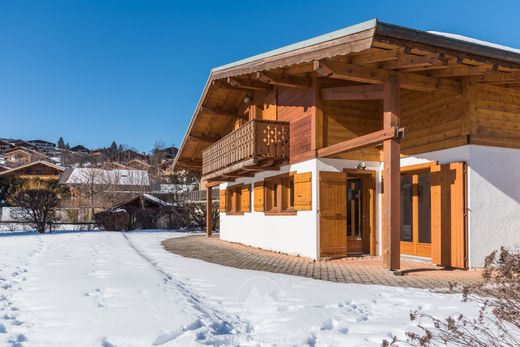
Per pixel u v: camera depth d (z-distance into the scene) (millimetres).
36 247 11055
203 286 5656
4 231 20641
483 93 8289
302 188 10188
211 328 3625
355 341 3383
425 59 6809
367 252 10320
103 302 4457
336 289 5480
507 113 8508
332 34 6934
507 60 7105
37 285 5449
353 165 10086
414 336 3107
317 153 9734
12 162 84750
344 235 9867
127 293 4910
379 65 7516
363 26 6277
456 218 8086
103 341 3260
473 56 6879
